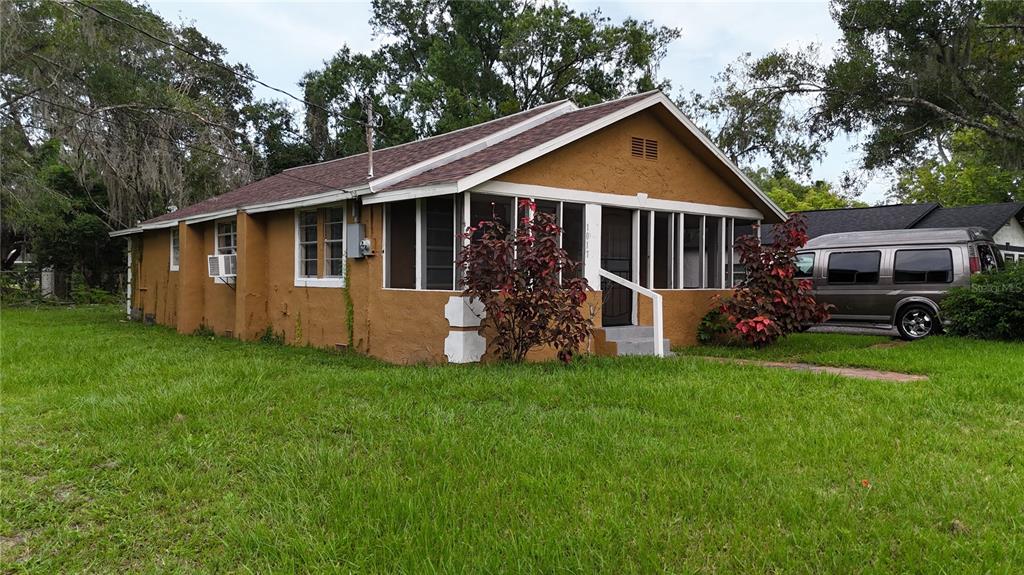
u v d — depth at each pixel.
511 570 3.11
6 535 3.76
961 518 3.66
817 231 20.05
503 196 9.27
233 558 3.39
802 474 4.31
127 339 12.48
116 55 22.45
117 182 22.50
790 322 10.86
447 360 8.69
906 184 34.91
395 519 3.65
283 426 5.52
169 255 16.23
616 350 9.55
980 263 11.97
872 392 6.64
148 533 3.72
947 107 19.94
